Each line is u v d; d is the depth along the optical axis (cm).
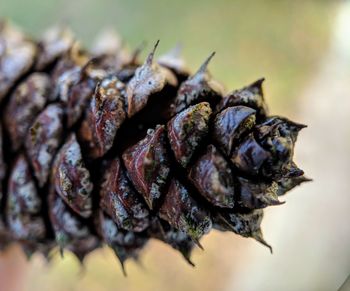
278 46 32
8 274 23
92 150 15
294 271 28
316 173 29
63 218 16
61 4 32
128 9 32
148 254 29
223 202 13
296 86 31
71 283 28
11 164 17
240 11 33
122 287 28
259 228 14
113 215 15
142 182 14
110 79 15
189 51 31
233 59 31
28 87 16
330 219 29
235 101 14
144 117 15
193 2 33
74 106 15
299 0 33
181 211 14
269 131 13
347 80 31
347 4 33
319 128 30
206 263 29
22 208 16
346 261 28
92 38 31
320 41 32
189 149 14
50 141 16
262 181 13
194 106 14
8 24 19
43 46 17
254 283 28
